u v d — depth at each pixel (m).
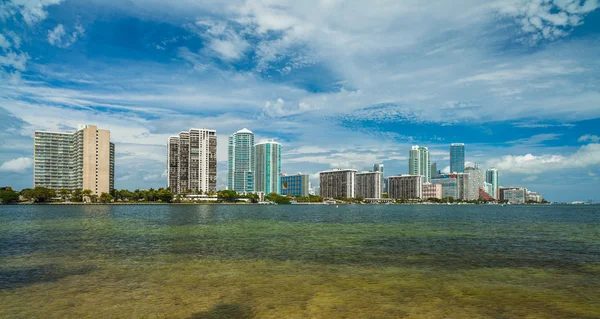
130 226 98.94
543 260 49.06
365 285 35.59
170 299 30.97
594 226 107.56
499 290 34.16
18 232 81.25
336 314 27.69
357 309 28.78
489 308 29.25
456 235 79.44
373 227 100.44
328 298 31.48
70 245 61.09
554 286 35.72
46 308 28.72
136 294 32.34
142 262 46.41
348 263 46.31
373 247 60.12
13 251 54.72
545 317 27.45
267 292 33.06
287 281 36.91
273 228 95.75
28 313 27.67
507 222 126.06
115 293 32.62
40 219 124.06
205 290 33.62
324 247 60.03
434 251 56.16
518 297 32.12
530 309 29.09
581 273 41.31
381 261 47.66
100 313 27.66
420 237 75.25
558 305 30.06
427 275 39.88
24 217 134.38
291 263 46.12
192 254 52.62
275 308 28.91
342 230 90.75
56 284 35.56
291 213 194.38
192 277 38.47
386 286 35.28
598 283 36.91
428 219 143.00
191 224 107.81
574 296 32.44
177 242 65.56
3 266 43.84
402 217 158.12
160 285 35.28
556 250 57.84
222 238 72.12
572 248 60.09
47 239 69.06
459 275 40.03
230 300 30.80
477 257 51.00
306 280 37.38
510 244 64.75
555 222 127.31
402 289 34.28
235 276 39.00
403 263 46.44
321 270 42.12
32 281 36.72
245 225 105.75
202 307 29.05
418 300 31.06
